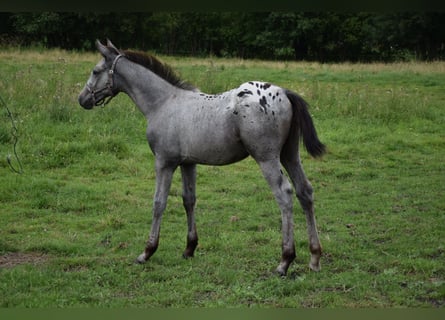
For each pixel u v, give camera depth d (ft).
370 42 125.18
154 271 17.24
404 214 23.25
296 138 16.55
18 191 25.61
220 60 88.07
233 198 25.90
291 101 16.30
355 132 38.37
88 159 30.63
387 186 27.73
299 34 127.13
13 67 58.80
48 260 18.34
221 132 16.39
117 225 21.85
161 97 17.94
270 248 19.22
